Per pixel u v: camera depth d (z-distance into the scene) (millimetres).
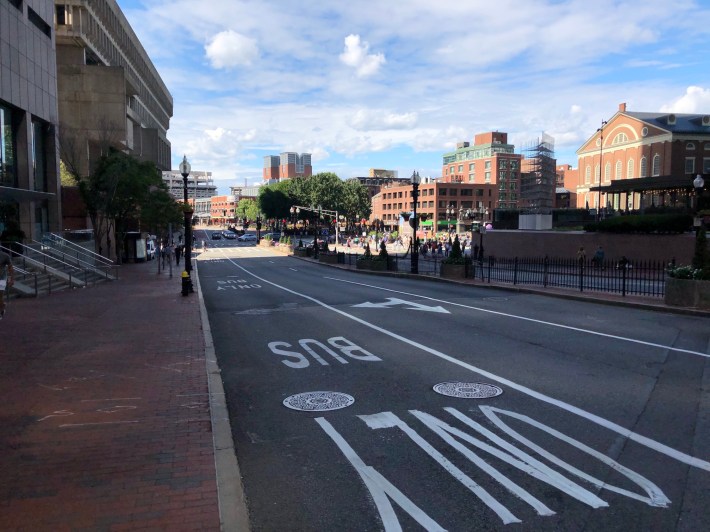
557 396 7469
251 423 6578
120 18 61344
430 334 12242
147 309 16219
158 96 86250
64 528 3850
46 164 32594
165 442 5539
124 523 3924
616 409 6891
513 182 148125
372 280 29281
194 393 7352
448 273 28016
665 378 8336
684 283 15234
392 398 7477
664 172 76312
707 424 6312
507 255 43969
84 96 46531
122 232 44031
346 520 4270
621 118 84000
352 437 6039
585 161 92000
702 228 15695
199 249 81188
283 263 49750
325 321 14531
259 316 15852
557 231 41812
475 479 4965
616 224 35438
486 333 12273
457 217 129125
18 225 24953
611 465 5230
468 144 163125
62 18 47375
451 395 7547
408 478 5008
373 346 11047
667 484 4824
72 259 28188
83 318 14328
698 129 77000
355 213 133625
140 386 7695
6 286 12695
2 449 5348
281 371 9172
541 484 4852
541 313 15352
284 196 125375
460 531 4094
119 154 39250
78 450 5320
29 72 29125
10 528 3842
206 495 4383
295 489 4809
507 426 6320
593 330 12547
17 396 7191
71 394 7285
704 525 4145
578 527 4133
